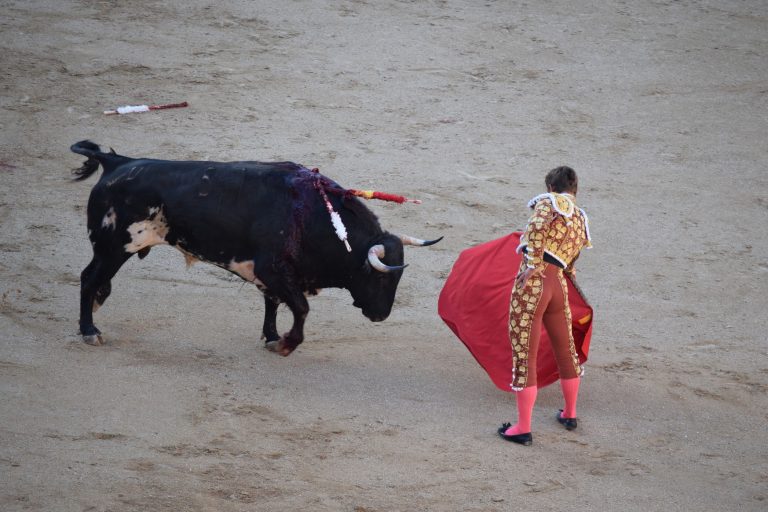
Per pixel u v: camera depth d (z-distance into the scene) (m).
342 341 26.95
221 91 45.84
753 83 51.59
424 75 49.66
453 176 39.56
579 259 33.91
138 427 20.70
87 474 18.34
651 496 19.70
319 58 50.47
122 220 24.42
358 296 24.72
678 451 21.94
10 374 22.62
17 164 37.94
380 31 54.59
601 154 42.81
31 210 34.47
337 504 18.20
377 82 48.38
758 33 58.56
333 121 43.84
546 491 19.56
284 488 18.61
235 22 54.22
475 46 53.78
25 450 19.08
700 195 39.53
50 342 24.77
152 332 26.28
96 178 37.53
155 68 47.66
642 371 26.14
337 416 22.28
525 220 36.28
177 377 23.48
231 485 18.53
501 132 44.25
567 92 49.12
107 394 22.16
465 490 19.28
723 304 31.09
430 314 29.31
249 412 22.00
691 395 24.86
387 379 24.67
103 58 48.22
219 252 24.55
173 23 53.38
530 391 21.38
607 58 53.69
